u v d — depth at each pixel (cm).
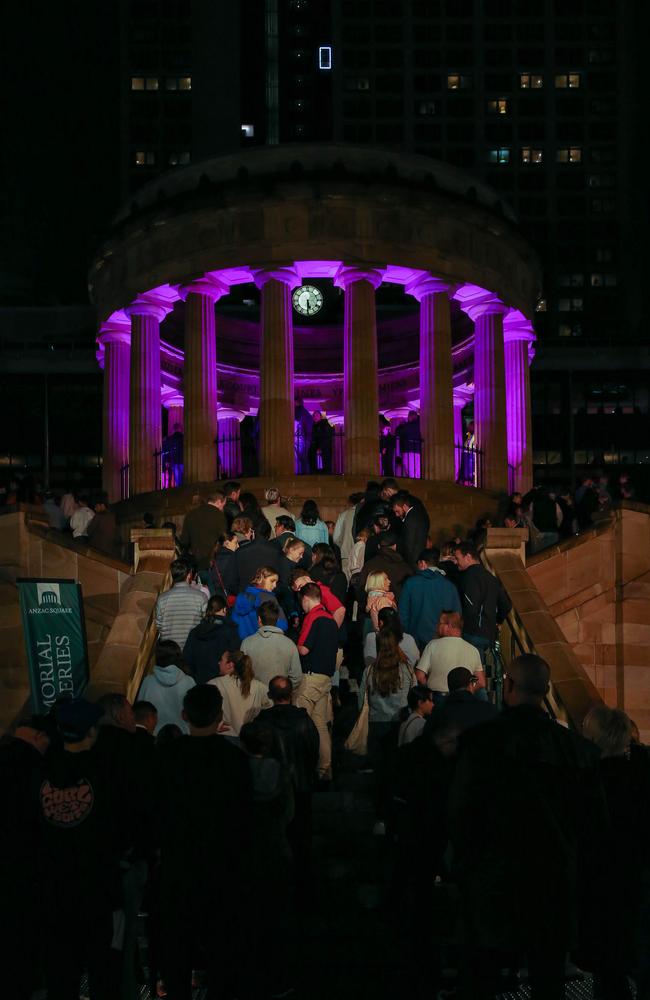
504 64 12000
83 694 1201
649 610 1692
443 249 2650
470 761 650
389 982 829
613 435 8106
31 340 7262
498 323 2809
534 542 2047
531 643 1398
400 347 3650
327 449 2952
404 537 1653
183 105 11631
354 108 12025
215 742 712
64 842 686
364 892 958
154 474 2755
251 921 727
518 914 621
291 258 2559
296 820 925
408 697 968
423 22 12069
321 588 1400
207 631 1142
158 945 816
